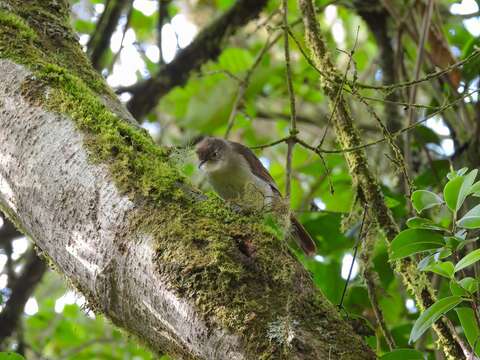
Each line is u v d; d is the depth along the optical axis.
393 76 10.06
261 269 4.07
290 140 6.06
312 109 12.48
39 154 4.61
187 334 3.91
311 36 7.02
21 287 9.62
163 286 4.00
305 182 11.72
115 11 10.75
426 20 7.84
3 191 4.79
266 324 3.82
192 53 10.59
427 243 4.55
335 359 3.82
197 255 4.04
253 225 4.28
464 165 8.59
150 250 4.09
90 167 4.45
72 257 4.42
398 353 4.85
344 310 5.64
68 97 4.81
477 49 6.00
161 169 4.50
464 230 4.66
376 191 6.45
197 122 11.20
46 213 4.51
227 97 11.18
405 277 5.83
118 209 4.27
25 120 4.75
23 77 4.94
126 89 10.50
